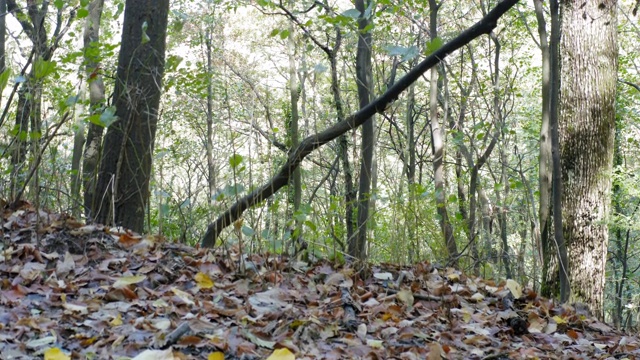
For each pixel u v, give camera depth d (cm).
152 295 371
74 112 463
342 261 502
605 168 827
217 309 353
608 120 831
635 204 1717
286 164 580
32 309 328
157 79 609
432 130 1439
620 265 2495
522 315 454
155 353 277
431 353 339
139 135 555
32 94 452
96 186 593
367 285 462
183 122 1133
